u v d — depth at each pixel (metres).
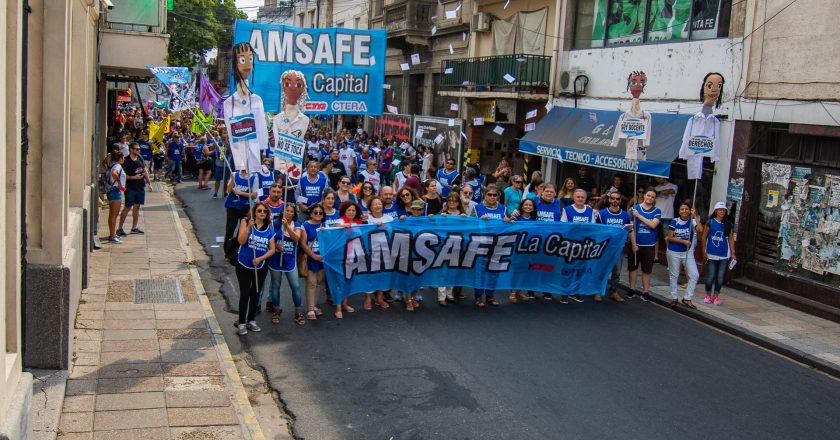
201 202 21.25
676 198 15.89
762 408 8.05
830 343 10.59
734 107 13.93
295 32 14.88
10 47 4.82
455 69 25.39
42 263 7.14
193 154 27.89
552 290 12.15
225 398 7.21
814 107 12.30
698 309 12.04
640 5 16.95
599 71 18.17
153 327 9.22
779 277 13.07
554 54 19.67
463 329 10.34
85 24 9.85
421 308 11.38
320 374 8.39
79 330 8.85
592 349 9.72
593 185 18.23
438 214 11.91
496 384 8.25
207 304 10.42
